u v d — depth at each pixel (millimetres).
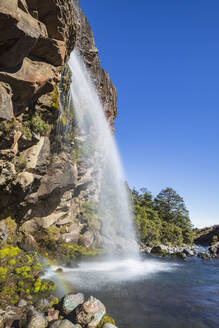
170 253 41312
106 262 25141
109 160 43344
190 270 24016
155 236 50344
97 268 21719
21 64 11117
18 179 14945
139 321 9727
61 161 23359
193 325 9703
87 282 15609
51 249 21562
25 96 12188
